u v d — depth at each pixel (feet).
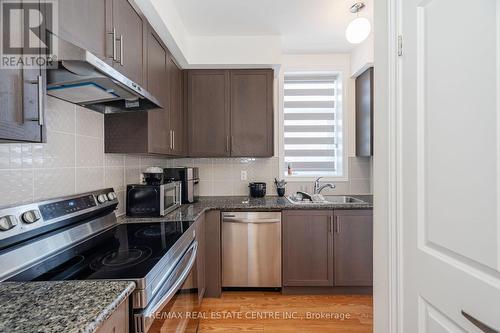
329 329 6.20
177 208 7.16
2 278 2.88
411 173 3.03
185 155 8.43
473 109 2.24
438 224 2.65
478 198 2.21
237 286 7.75
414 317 3.02
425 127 2.81
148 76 5.61
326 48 9.18
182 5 6.47
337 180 9.70
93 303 2.24
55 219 3.76
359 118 9.28
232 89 8.44
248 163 9.60
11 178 3.46
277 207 7.54
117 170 6.08
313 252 7.59
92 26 3.73
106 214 5.12
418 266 2.95
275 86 9.75
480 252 2.20
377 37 3.68
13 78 2.40
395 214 3.32
